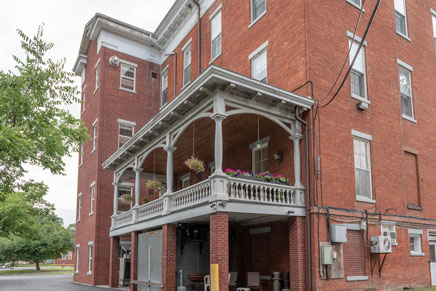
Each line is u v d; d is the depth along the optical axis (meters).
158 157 18.11
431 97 17.75
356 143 13.98
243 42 16.69
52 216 59.41
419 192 15.82
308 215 11.95
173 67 24.09
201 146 16.78
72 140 14.11
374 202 13.81
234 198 10.80
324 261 11.57
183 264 14.71
